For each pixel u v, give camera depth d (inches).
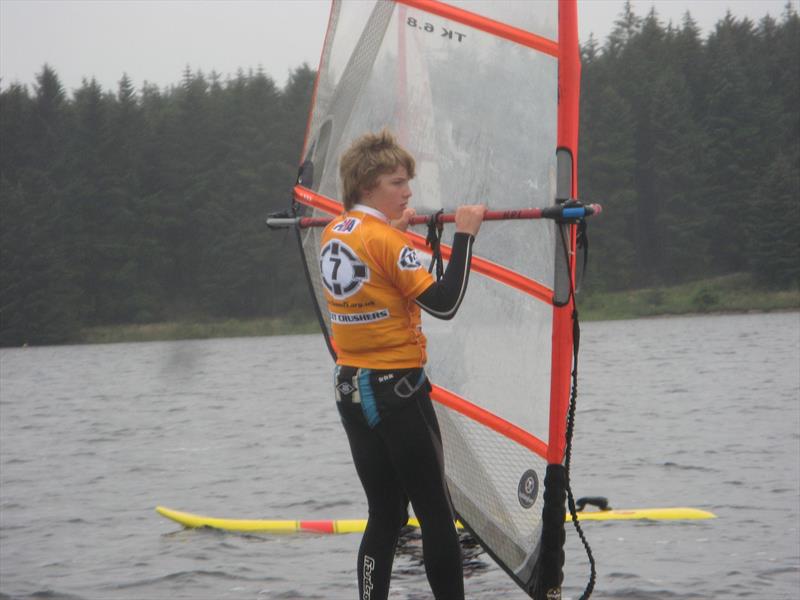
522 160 624.1
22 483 1440.7
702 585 776.9
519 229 629.0
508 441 639.1
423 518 558.3
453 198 653.9
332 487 1288.1
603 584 790.5
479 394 649.6
